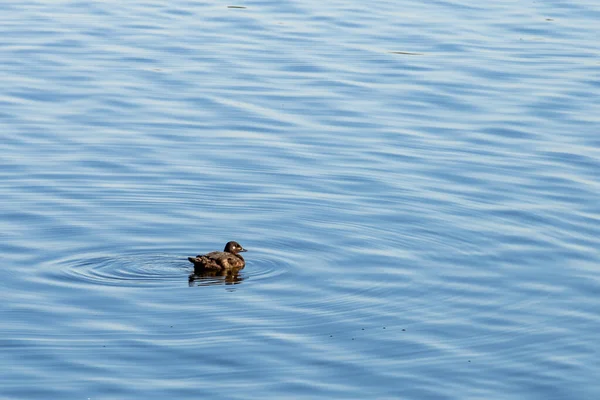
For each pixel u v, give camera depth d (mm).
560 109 40969
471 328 26109
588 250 30531
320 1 54469
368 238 30969
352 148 37562
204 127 39062
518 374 24219
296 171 35656
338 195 33875
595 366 24609
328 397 22984
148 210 32531
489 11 52750
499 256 30062
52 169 35188
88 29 49250
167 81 43188
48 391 22906
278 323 25875
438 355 24812
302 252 29953
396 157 36938
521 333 25938
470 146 37875
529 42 48281
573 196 34031
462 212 32812
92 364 23938
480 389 23562
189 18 51406
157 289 27328
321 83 43344
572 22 51125
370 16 51844
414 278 28562
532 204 33438
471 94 42406
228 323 25750
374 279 28391
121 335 25078
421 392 23328
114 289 27266
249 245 30344
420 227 31750
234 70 44500
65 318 25797
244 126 39250
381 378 23812
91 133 38281
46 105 40656
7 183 34000
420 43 48000
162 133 38469
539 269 29375
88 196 33281
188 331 25328
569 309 27219
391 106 41281
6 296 26797
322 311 26531
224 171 35500
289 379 23578
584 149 37625
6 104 40562
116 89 42219
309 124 39562
